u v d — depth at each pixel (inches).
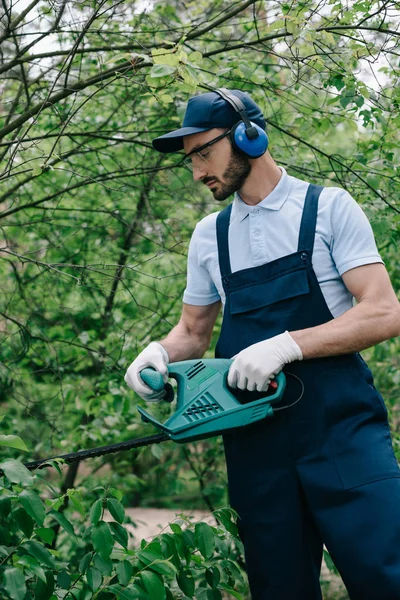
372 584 67.6
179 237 151.2
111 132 129.0
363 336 69.6
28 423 166.6
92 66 139.6
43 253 164.7
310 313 72.1
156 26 131.0
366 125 112.7
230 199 154.3
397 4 99.8
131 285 144.8
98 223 158.7
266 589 74.1
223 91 74.3
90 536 71.2
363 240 71.8
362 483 69.2
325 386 71.1
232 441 75.3
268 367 68.5
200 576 106.3
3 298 163.2
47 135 112.6
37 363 152.5
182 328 83.6
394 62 117.6
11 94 155.7
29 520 65.2
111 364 147.8
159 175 144.4
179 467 165.0
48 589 65.6
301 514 72.5
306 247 72.1
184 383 73.4
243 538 76.1
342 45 108.3
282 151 126.0
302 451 71.4
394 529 67.6
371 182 117.4
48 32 105.3
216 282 78.6
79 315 167.0
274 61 139.6
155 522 235.3
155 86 87.0
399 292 154.9
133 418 150.1
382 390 163.3
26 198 155.6
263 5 125.3
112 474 169.0
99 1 104.3
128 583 68.2
